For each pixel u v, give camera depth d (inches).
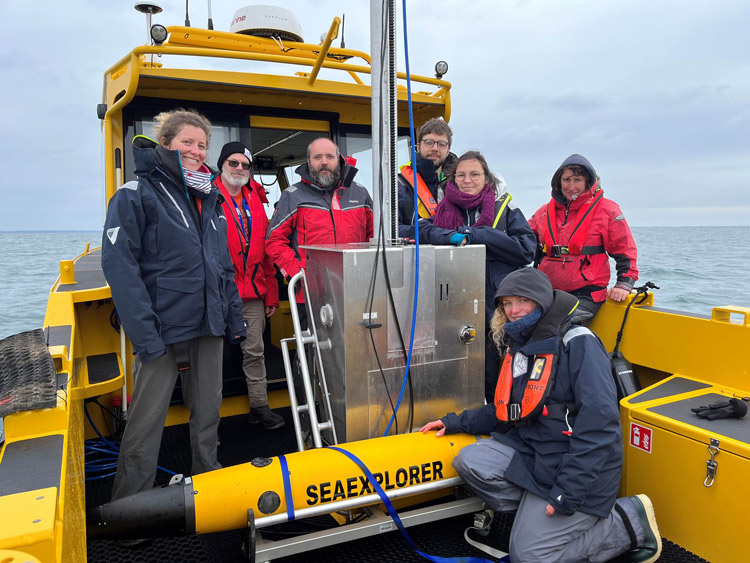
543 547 75.4
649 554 77.3
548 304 79.8
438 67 157.9
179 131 89.0
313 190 123.0
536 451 79.6
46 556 33.9
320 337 95.4
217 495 73.8
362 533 79.7
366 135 163.9
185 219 89.2
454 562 77.4
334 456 79.9
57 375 65.2
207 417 97.3
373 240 96.5
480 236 109.3
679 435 82.4
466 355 97.0
